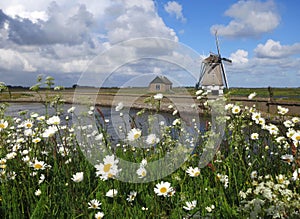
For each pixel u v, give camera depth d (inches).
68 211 118.6
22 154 177.6
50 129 139.0
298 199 93.4
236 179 139.1
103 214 114.3
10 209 122.6
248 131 197.5
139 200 133.7
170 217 110.3
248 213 93.8
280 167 150.8
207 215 106.6
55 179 146.6
